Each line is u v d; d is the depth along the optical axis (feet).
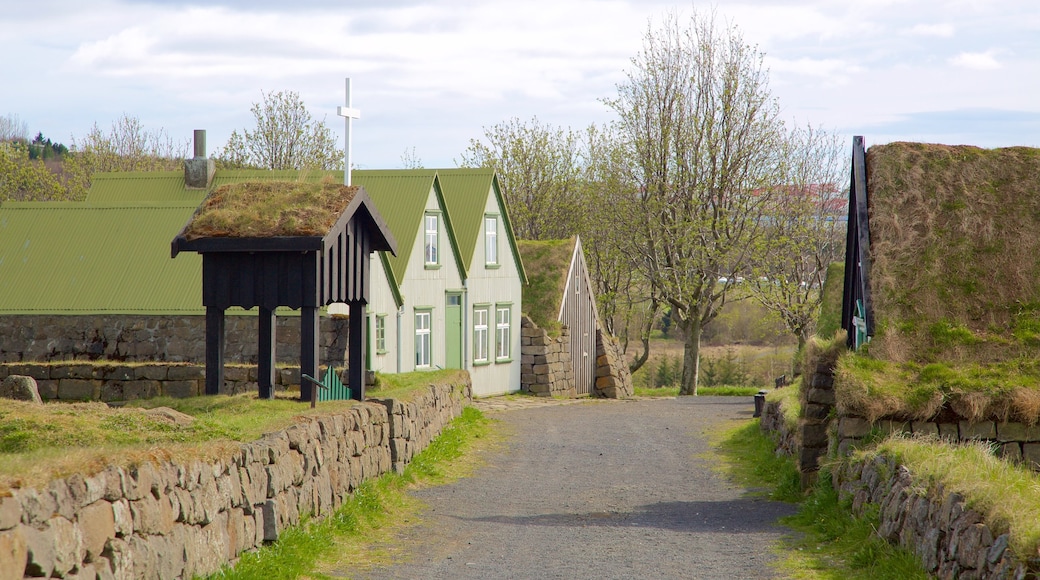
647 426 92.43
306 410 50.21
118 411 39.99
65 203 97.19
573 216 198.08
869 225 56.65
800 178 169.99
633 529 44.80
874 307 52.60
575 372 142.41
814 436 52.54
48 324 87.45
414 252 103.91
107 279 89.61
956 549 28.30
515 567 36.68
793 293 163.94
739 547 39.99
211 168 116.98
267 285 54.13
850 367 48.37
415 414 64.28
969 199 56.59
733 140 154.30
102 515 23.95
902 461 37.35
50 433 33.81
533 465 67.41
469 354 117.19
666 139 155.02
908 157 58.90
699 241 156.66
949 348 49.88
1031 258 53.83
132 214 95.45
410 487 56.65
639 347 322.96
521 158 199.52
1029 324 50.72
